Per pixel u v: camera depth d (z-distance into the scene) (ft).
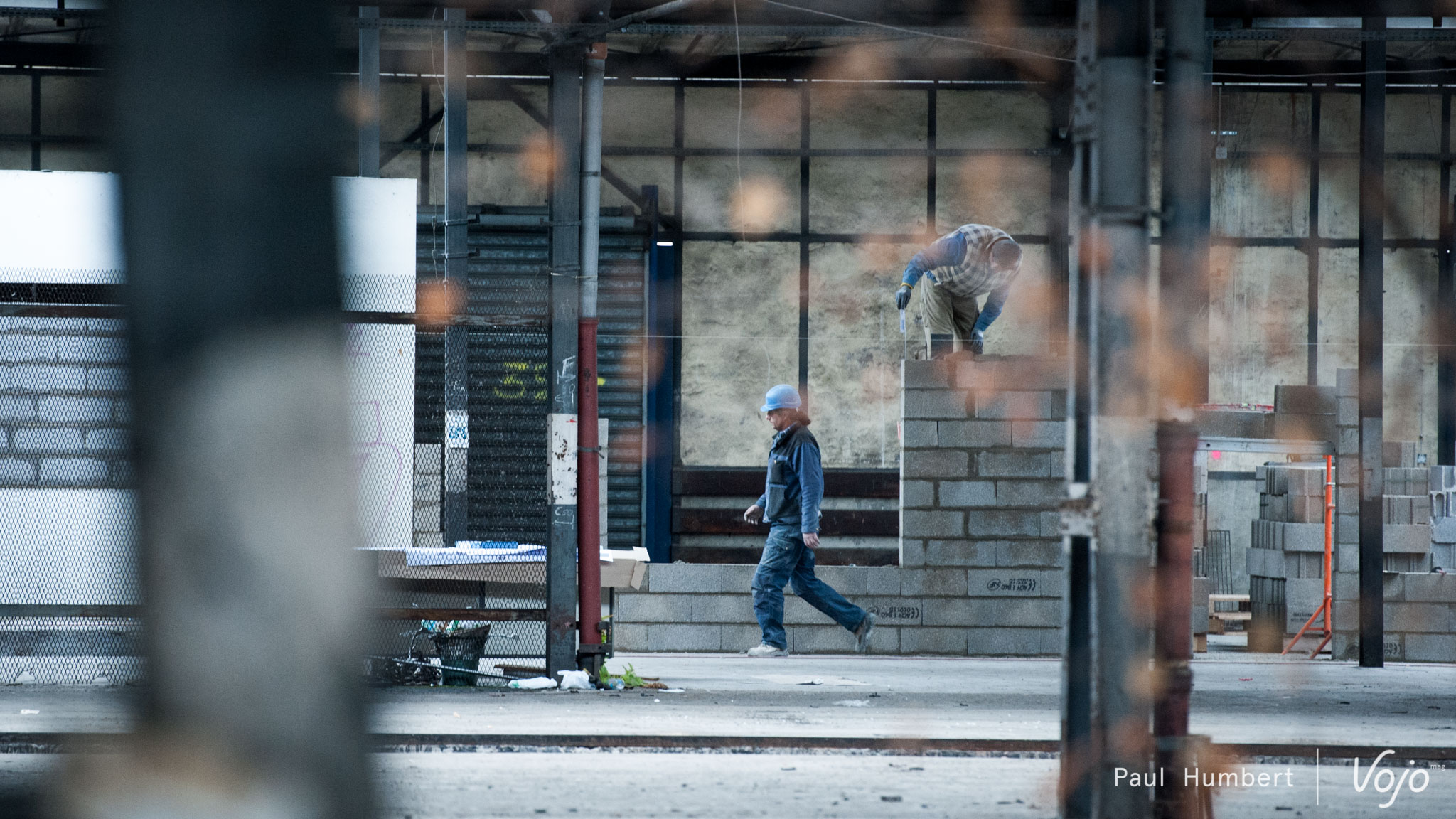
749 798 30.53
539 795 30.53
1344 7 60.90
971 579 74.28
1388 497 78.38
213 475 10.61
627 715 43.93
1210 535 120.88
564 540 53.57
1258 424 79.10
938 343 79.41
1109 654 23.65
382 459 53.11
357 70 89.81
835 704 48.34
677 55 128.77
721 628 75.20
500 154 127.65
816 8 59.11
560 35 52.31
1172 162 24.86
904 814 28.89
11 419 53.01
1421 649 77.15
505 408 112.57
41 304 52.29
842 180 130.21
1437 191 129.90
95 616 52.80
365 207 55.16
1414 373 129.70
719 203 129.80
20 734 34.96
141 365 10.77
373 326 53.42
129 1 10.95
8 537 52.90
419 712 43.70
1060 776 25.34
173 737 10.63
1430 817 29.76
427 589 57.41
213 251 10.75
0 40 122.42
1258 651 85.25
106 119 10.95
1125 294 23.66
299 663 10.69
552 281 53.52
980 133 129.90
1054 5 58.65
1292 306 129.90
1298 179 129.80
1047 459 74.28
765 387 129.39
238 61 10.94
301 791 10.71
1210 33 62.85
